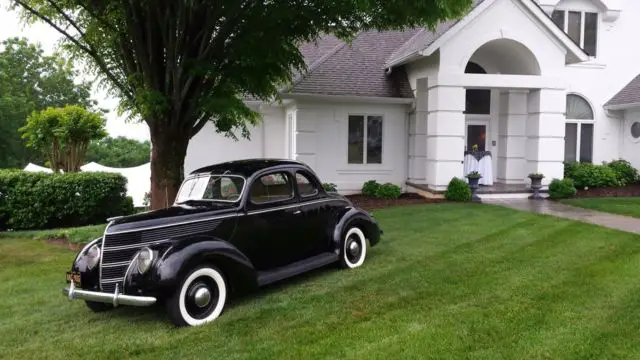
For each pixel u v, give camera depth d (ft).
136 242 17.52
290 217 21.40
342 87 52.65
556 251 26.00
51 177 41.04
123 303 16.52
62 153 53.36
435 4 26.94
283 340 15.43
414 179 54.65
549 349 14.03
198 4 27.73
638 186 56.39
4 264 28.04
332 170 54.13
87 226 39.14
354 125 54.70
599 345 14.23
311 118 52.44
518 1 48.83
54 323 18.02
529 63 51.08
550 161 50.72
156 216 18.34
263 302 19.30
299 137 52.31
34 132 52.54
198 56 29.40
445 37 46.88
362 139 54.95
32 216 40.75
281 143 60.29
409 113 55.36
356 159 54.95
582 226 33.14
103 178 42.22
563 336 14.88
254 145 59.52
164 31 28.63
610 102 59.98
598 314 16.61
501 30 48.96
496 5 48.57
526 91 55.36
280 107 59.93
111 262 17.43
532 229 32.53
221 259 17.89
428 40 49.26
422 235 31.40
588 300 17.99
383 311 17.71
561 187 49.32
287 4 26.94
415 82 53.72
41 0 28.99
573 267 22.63
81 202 41.34
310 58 59.82
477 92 57.88
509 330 15.47
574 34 59.77
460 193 47.32
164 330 16.81
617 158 61.11
